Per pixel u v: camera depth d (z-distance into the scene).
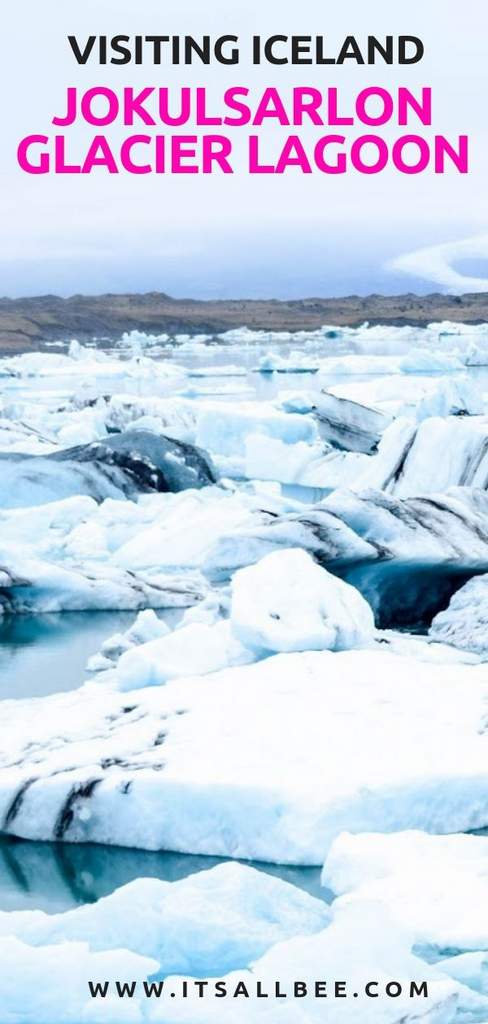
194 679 9.03
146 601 13.85
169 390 55.16
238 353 104.88
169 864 7.07
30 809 7.56
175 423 32.47
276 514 14.09
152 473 21.53
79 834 7.45
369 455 27.16
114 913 5.65
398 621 12.77
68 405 35.00
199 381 62.16
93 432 29.20
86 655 11.57
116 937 5.61
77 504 18.77
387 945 5.31
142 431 22.58
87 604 13.73
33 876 6.98
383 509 12.65
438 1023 4.98
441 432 17.72
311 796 7.04
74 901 6.64
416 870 6.35
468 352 66.06
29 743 8.20
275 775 7.23
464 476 17.30
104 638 12.32
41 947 5.26
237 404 35.31
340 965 5.22
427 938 5.72
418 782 7.15
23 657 11.52
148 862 7.12
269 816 7.08
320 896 6.52
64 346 127.56
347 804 7.03
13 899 6.68
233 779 7.20
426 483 17.55
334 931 5.36
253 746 7.67
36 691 10.23
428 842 6.73
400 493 17.66
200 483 21.97
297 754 7.53
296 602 10.08
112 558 15.75
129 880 6.87
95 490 20.77
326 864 6.64
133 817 7.34
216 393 52.31
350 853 6.56
